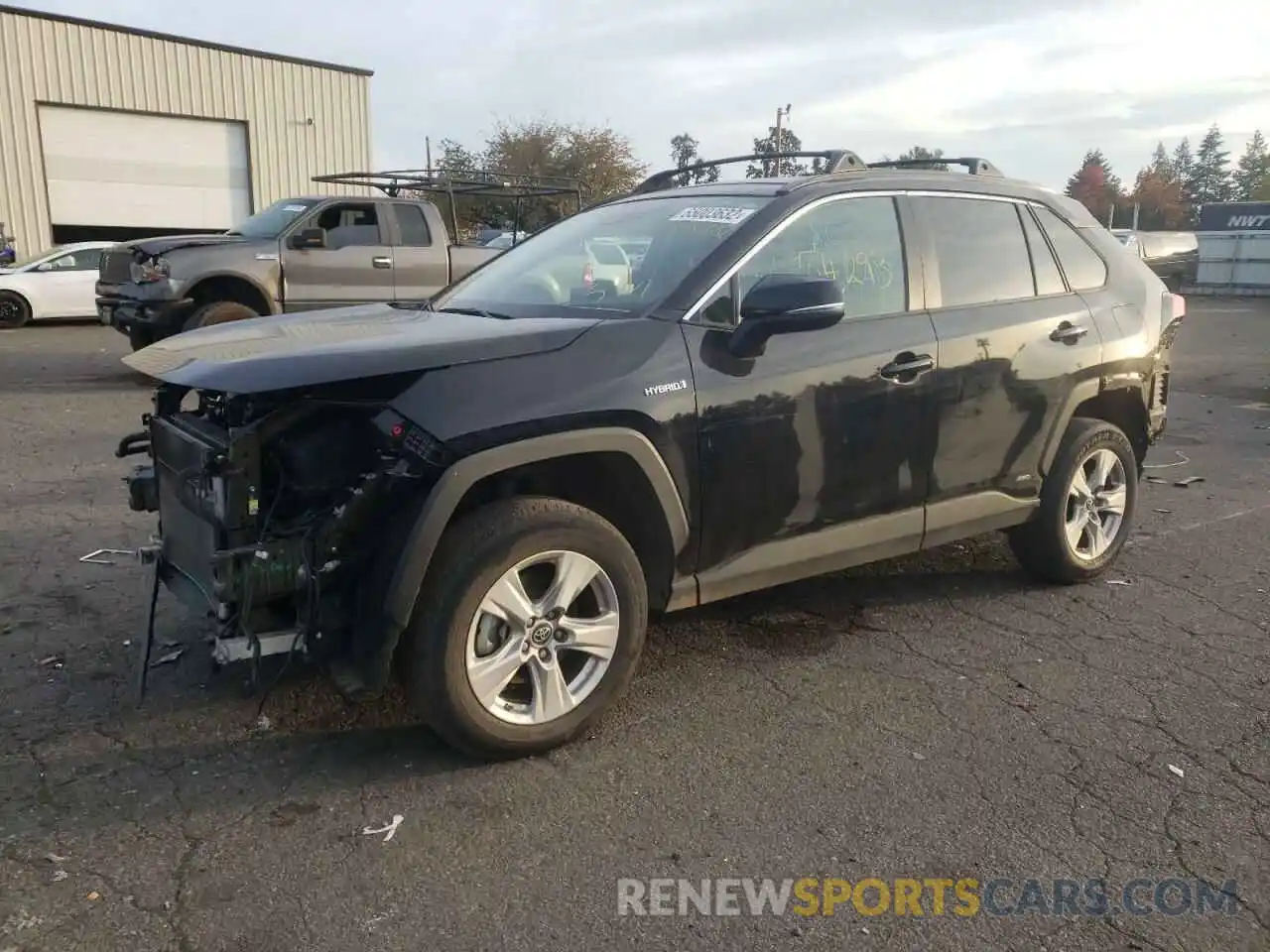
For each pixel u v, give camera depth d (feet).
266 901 9.05
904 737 12.16
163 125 79.87
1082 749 11.93
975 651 14.69
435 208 41.09
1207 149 355.97
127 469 24.31
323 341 11.40
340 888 9.25
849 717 12.64
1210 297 107.55
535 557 11.10
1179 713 12.84
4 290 57.31
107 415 31.30
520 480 11.85
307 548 10.41
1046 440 16.05
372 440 10.89
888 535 14.23
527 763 11.46
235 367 10.44
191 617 15.25
